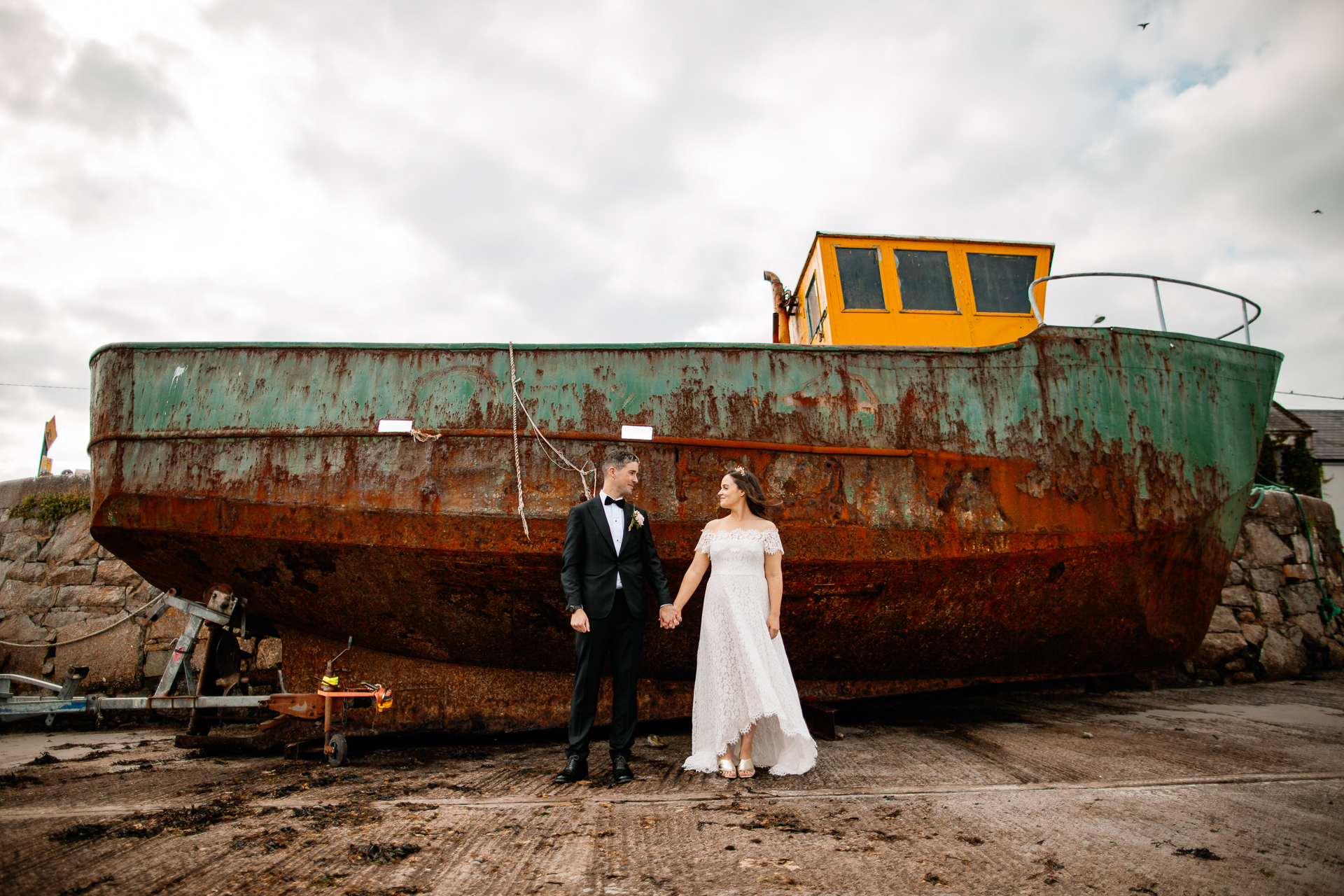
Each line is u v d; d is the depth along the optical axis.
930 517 3.65
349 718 3.71
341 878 1.79
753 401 3.60
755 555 2.95
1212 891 1.69
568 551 2.89
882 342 4.62
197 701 3.38
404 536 3.37
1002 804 2.37
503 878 1.79
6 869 1.83
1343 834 2.08
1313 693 5.20
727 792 2.58
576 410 3.50
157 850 1.98
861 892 1.70
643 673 3.89
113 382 3.62
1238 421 4.42
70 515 5.96
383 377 3.52
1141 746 3.32
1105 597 4.06
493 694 3.84
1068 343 4.02
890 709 4.62
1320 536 6.95
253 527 3.42
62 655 5.39
